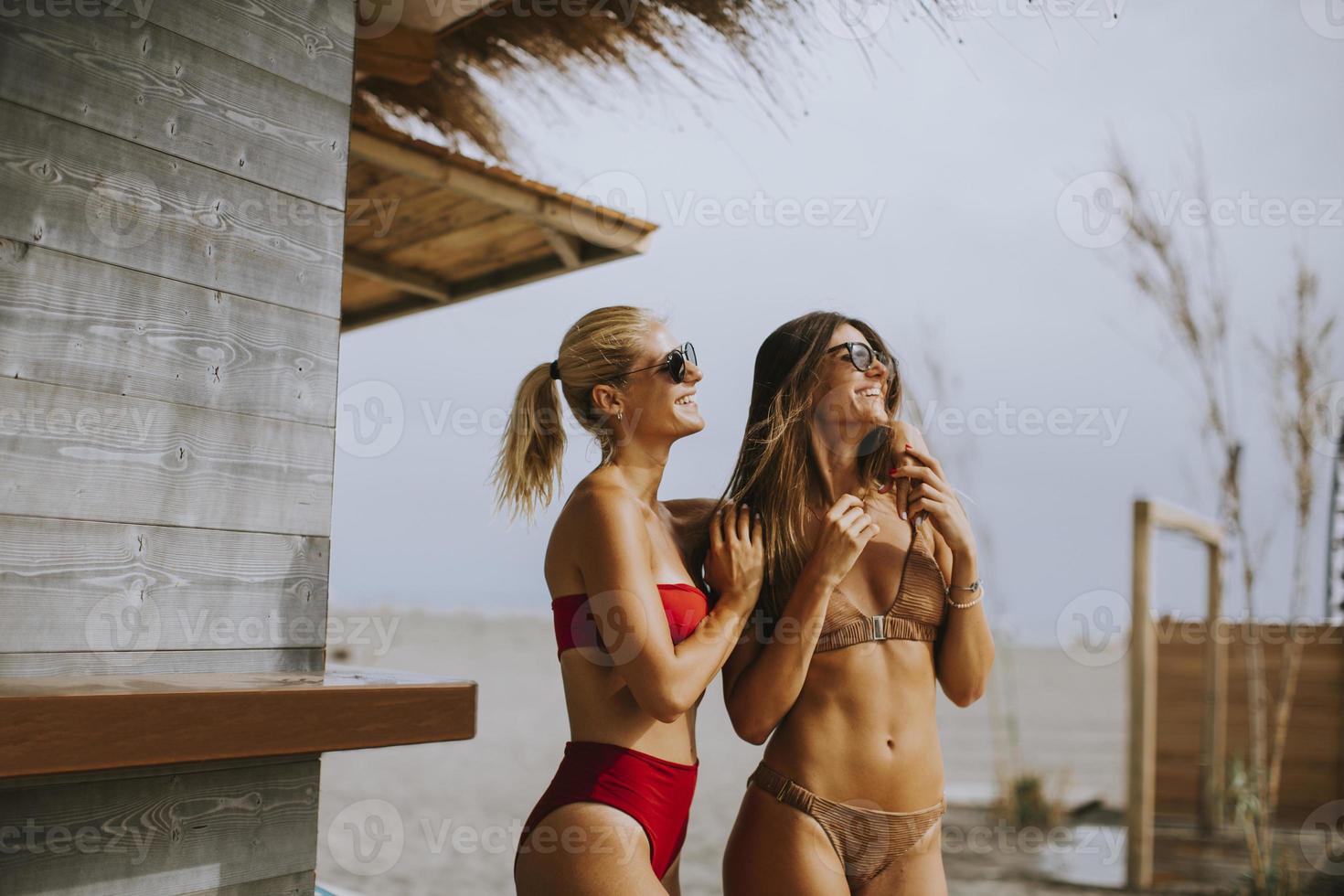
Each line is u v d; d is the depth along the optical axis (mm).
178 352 1781
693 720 1834
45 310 1612
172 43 1802
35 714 1339
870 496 1959
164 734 1466
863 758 1764
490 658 33031
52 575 1602
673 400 1787
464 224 3883
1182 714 7371
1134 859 5617
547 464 1897
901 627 1823
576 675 1732
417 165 3316
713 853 6680
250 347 1896
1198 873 5863
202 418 1813
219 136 1864
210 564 1815
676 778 1733
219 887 1803
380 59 3086
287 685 1639
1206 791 7113
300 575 1961
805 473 1907
